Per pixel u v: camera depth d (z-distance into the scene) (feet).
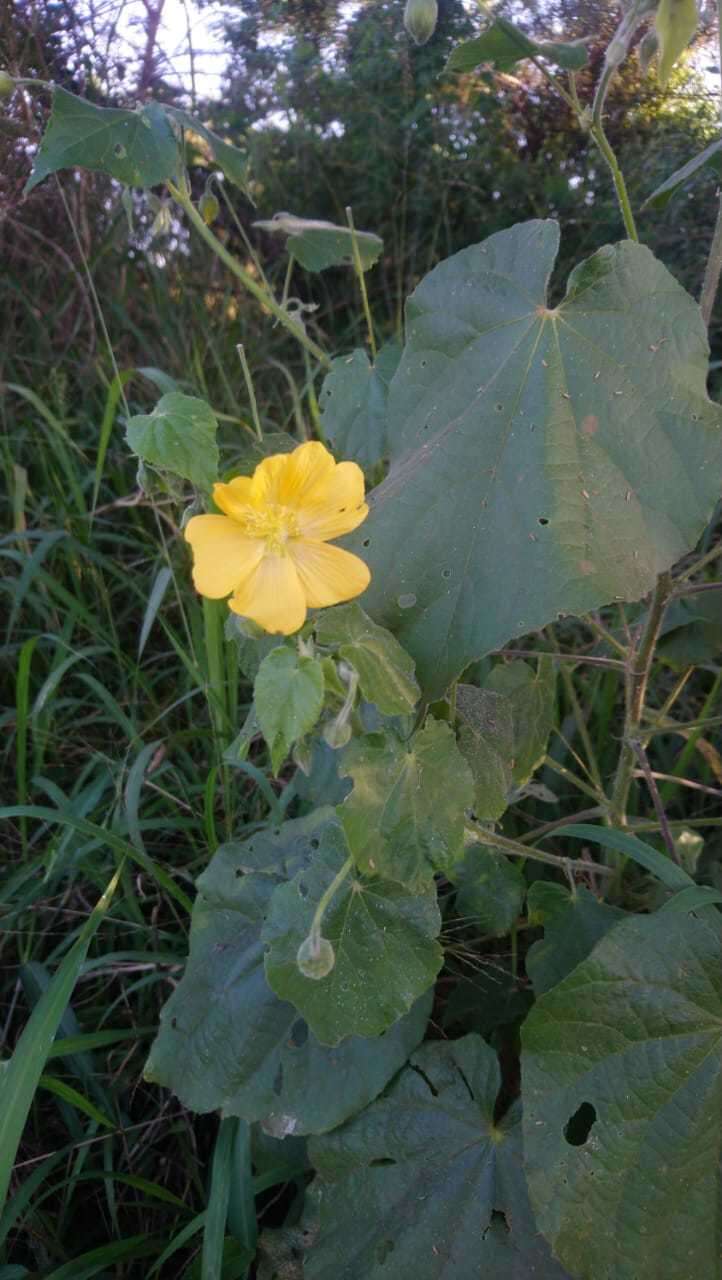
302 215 2.44
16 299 2.08
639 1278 0.88
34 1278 1.12
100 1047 1.38
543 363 0.85
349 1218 1.06
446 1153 1.05
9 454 1.90
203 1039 1.14
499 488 0.83
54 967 1.44
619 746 1.60
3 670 1.81
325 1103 1.08
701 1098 0.90
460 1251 1.01
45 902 1.45
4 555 1.74
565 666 1.41
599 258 0.85
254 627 0.85
